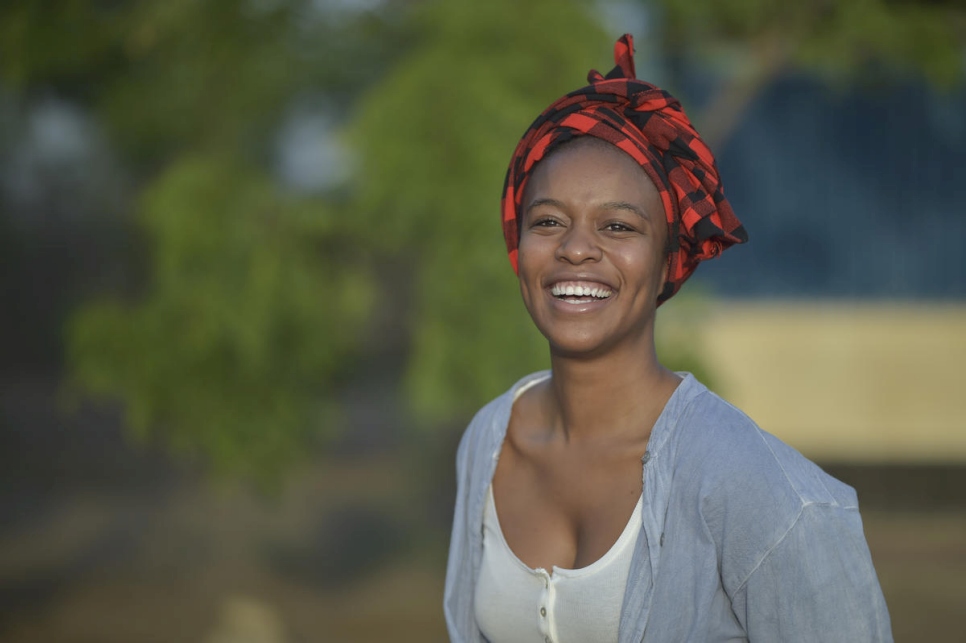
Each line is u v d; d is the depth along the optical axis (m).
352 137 6.25
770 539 1.64
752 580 1.67
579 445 1.94
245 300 6.81
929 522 13.11
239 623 10.21
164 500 15.64
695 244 1.91
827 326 10.61
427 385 6.35
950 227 10.48
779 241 10.63
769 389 10.73
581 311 1.85
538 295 1.92
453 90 6.14
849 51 8.55
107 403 23.36
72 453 18.92
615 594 1.77
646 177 1.87
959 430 10.55
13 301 25.38
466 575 2.13
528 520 1.97
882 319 10.55
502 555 1.97
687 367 6.92
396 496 15.02
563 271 1.86
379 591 11.15
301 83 8.27
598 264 1.84
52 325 25.56
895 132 10.45
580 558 1.84
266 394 7.16
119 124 8.29
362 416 20.70
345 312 7.47
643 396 1.90
